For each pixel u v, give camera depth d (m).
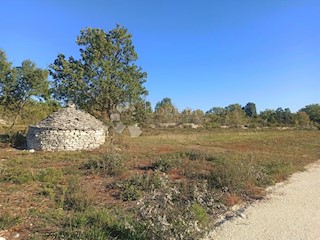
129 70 29.19
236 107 82.81
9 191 8.66
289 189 10.17
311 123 71.19
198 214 6.20
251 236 5.92
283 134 43.53
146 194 8.65
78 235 5.50
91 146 21.94
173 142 27.81
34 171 11.48
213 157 15.77
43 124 21.55
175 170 12.40
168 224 4.99
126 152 19.20
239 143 28.09
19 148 21.80
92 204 7.65
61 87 27.59
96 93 28.38
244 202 8.46
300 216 7.25
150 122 48.62
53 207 7.27
